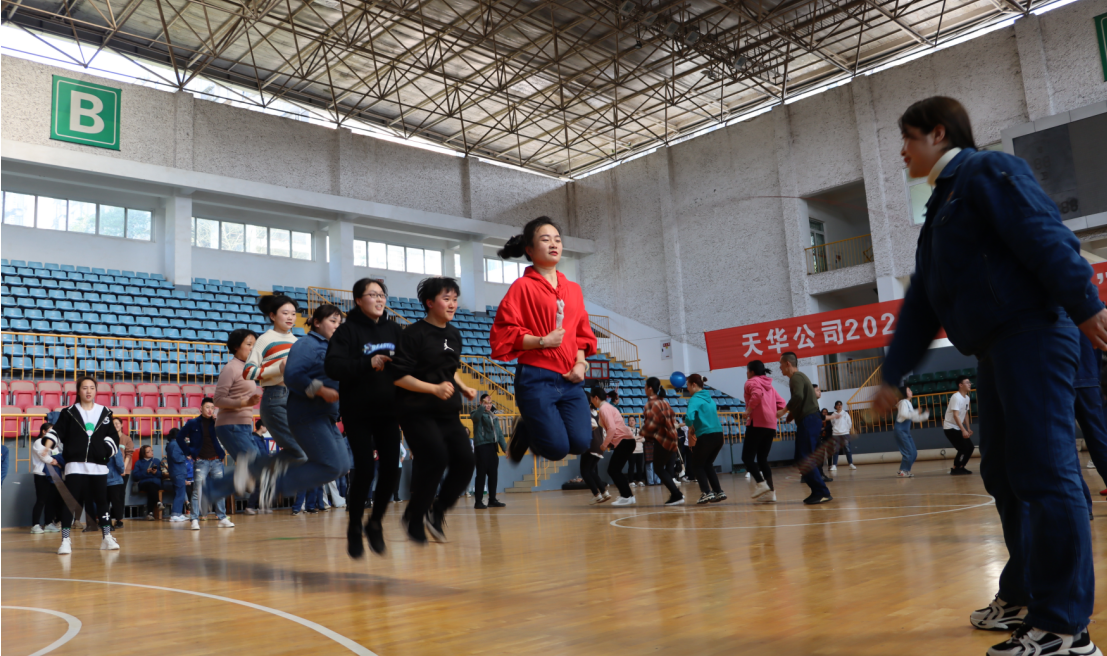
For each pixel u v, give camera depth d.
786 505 7.62
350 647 2.45
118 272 16.31
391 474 4.00
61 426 6.16
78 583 4.24
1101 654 1.92
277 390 4.97
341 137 19.94
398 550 5.31
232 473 4.54
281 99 19.69
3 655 2.51
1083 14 16.14
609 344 23.31
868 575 3.33
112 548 6.32
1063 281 1.83
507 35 17.88
